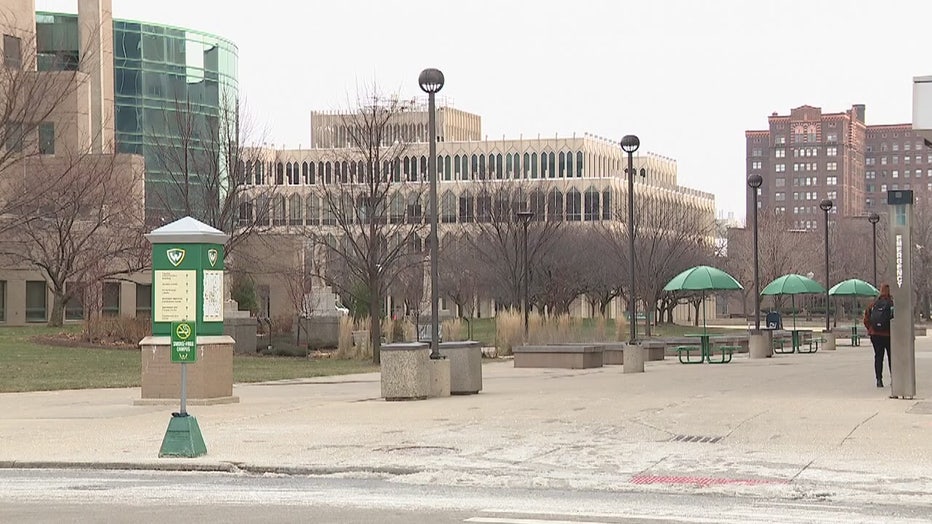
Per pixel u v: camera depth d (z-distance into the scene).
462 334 47.97
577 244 71.19
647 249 70.50
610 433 16.48
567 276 67.25
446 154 124.81
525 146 123.00
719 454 14.38
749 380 26.98
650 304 65.12
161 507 11.05
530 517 10.34
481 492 12.05
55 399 23.86
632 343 31.67
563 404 20.50
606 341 43.69
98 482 12.95
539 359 36.06
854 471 12.96
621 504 11.17
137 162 56.97
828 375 28.73
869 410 18.59
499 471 13.37
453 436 16.31
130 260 52.75
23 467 14.30
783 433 16.06
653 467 13.52
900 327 20.84
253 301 55.25
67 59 58.22
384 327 46.09
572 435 16.31
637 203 85.94
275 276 58.78
